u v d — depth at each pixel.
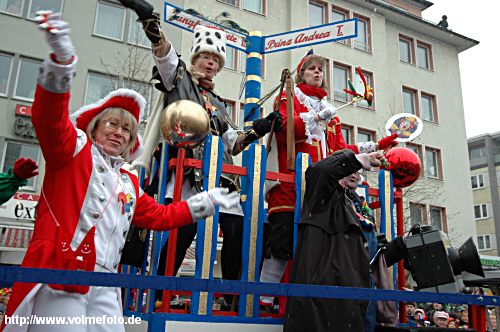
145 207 2.47
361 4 23.38
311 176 3.00
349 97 21.81
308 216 2.92
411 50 25.03
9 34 16.67
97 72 17.23
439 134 24.20
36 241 2.04
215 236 3.08
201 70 3.94
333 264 2.77
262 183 3.27
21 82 16.58
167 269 2.89
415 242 3.28
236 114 18.91
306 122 3.65
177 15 4.46
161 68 3.34
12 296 1.97
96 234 2.17
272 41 4.98
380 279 3.33
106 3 18.09
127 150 2.51
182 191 3.43
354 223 2.90
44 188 2.16
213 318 2.75
